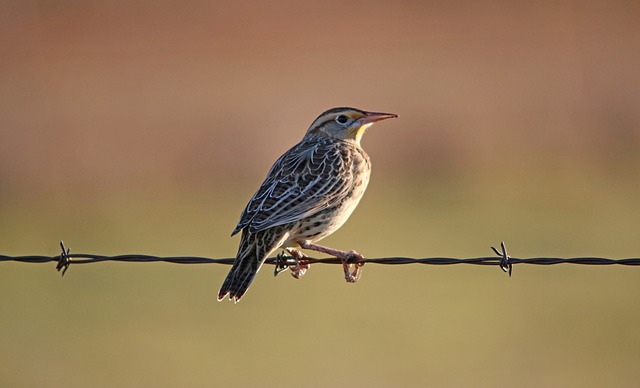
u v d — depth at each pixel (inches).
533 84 1434.5
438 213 818.8
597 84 1443.2
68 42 1450.5
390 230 757.3
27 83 1338.6
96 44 1453.0
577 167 1024.9
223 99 1341.0
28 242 748.6
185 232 772.6
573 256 682.2
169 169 1102.4
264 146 1236.5
